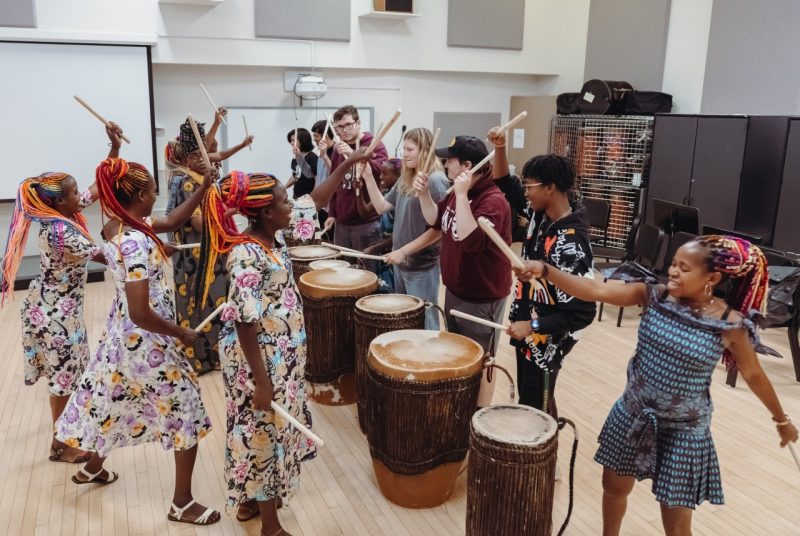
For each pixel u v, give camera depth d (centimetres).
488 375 269
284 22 621
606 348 418
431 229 299
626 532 234
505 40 722
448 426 236
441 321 438
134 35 559
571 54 760
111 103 568
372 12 638
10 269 252
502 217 254
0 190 548
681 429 182
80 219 270
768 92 553
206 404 331
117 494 254
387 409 236
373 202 356
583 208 224
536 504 199
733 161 530
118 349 218
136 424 228
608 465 195
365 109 707
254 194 191
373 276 327
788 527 239
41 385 351
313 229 236
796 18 525
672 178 584
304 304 315
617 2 703
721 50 593
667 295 183
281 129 670
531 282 229
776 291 363
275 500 219
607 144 651
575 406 333
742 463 280
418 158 317
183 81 623
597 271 552
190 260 345
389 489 249
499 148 259
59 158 561
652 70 667
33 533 230
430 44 696
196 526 235
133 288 201
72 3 540
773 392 178
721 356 185
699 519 243
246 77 645
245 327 190
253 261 191
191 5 584
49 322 263
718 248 168
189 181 332
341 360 320
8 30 520
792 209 489
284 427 207
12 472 268
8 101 536
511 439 195
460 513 245
